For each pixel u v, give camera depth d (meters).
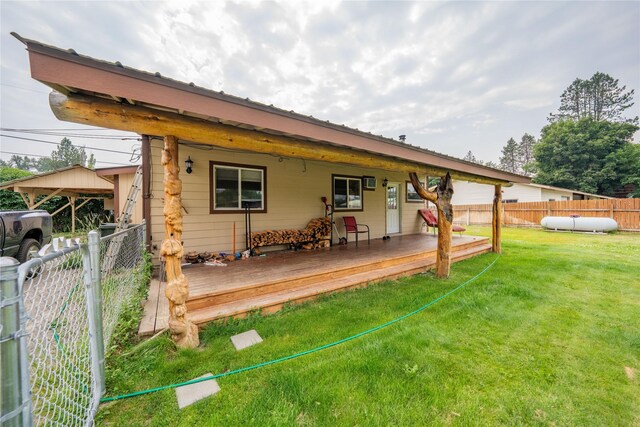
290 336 2.73
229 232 5.42
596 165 23.52
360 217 7.88
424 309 3.46
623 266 5.78
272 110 2.50
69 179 10.60
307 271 4.18
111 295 2.60
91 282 1.76
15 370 1.04
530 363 2.33
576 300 3.84
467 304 3.61
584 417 1.77
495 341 2.68
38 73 1.50
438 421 1.70
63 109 1.85
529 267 5.78
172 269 2.48
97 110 1.94
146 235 4.59
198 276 3.85
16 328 1.05
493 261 6.39
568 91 34.66
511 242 9.57
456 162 5.13
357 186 7.80
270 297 3.46
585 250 7.85
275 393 1.91
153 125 2.18
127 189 7.58
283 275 3.93
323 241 6.62
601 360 2.39
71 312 1.82
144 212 4.61
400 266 5.28
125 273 3.28
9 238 4.48
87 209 14.31
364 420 1.69
